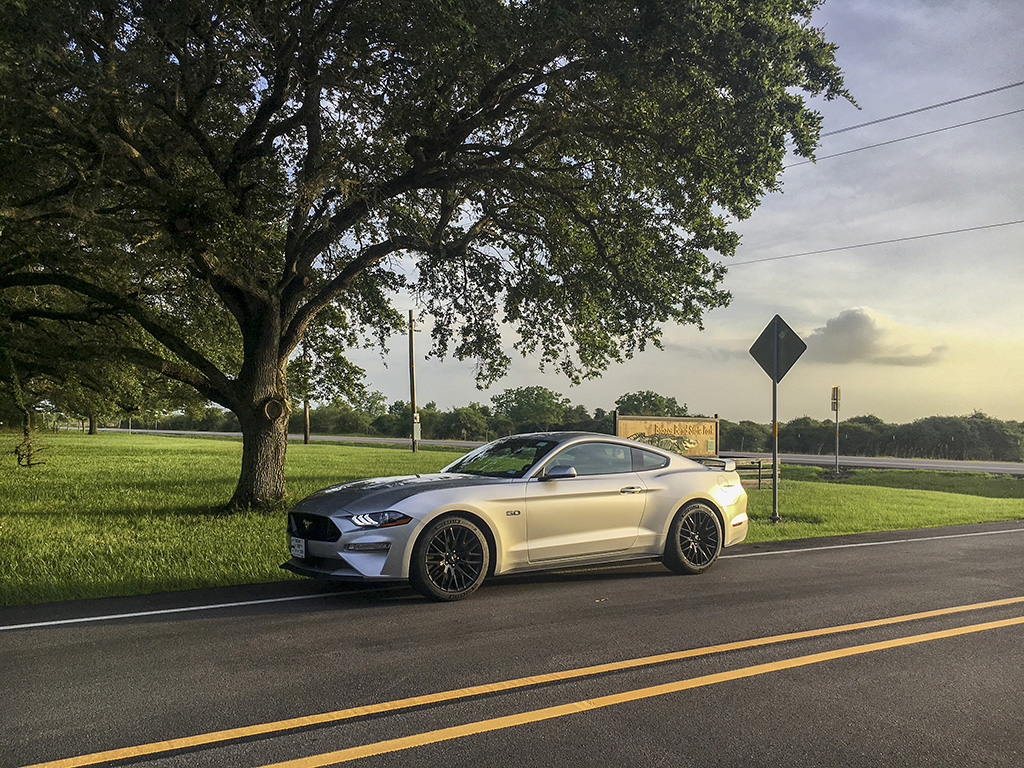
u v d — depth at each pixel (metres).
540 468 7.27
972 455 49.50
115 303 12.77
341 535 6.31
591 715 3.87
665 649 5.06
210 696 4.11
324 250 13.83
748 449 55.72
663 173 12.44
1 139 9.80
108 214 11.85
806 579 7.63
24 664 4.68
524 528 6.98
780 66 10.58
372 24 10.62
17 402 12.80
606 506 7.43
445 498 6.62
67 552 8.73
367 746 3.46
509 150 12.73
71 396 19.34
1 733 3.59
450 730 3.66
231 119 12.45
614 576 7.79
